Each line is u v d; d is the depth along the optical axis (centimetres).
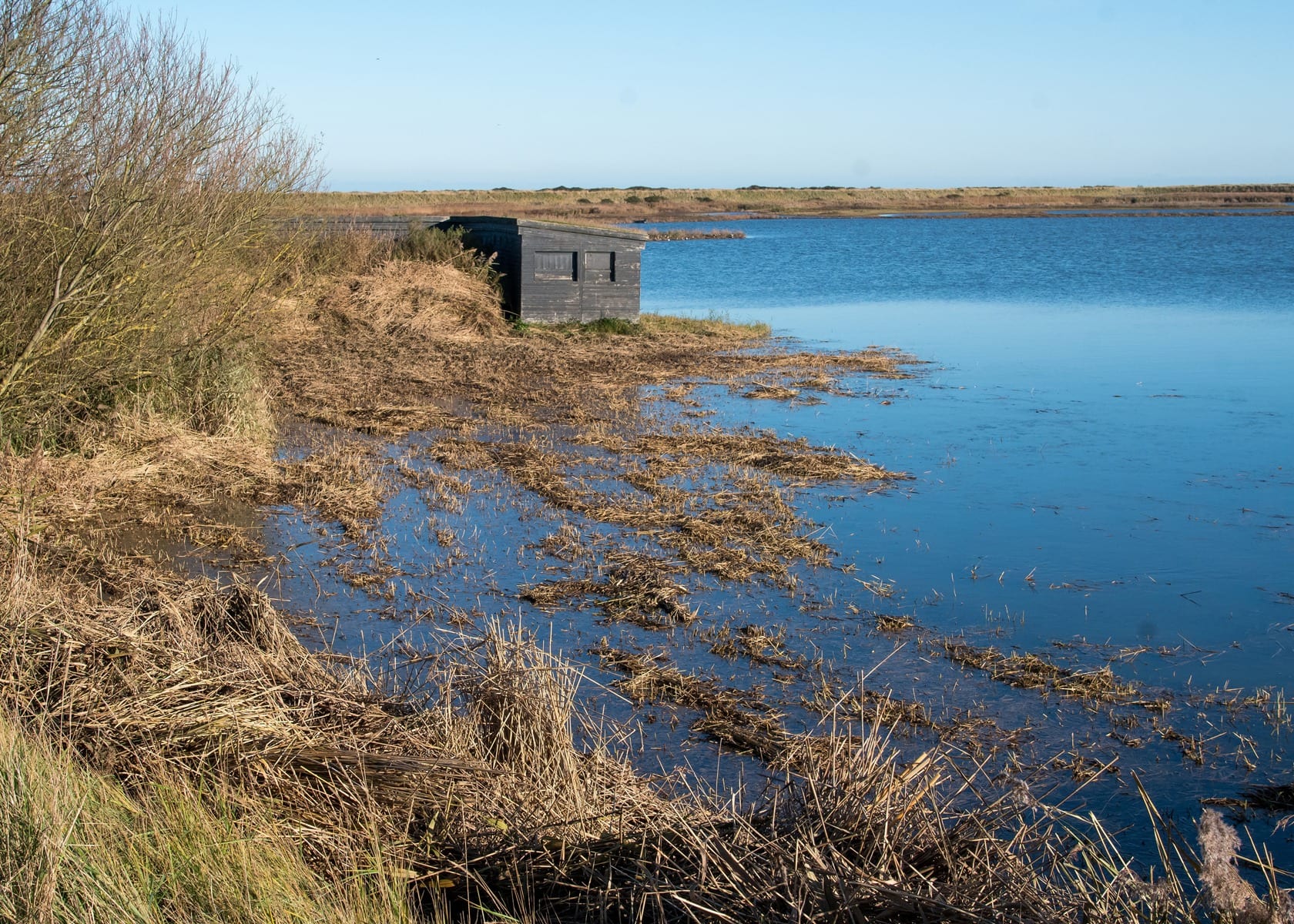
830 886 371
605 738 611
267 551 933
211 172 1271
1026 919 369
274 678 585
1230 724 641
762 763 587
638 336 2366
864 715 644
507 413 1529
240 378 1317
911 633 777
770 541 973
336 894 403
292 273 2197
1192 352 2188
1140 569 913
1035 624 795
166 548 923
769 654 734
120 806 431
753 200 12862
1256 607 830
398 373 1822
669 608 809
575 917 409
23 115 1009
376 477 1166
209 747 500
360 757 494
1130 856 500
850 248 6172
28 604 606
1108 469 1243
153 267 1138
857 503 1109
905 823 421
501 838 453
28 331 1075
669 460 1266
